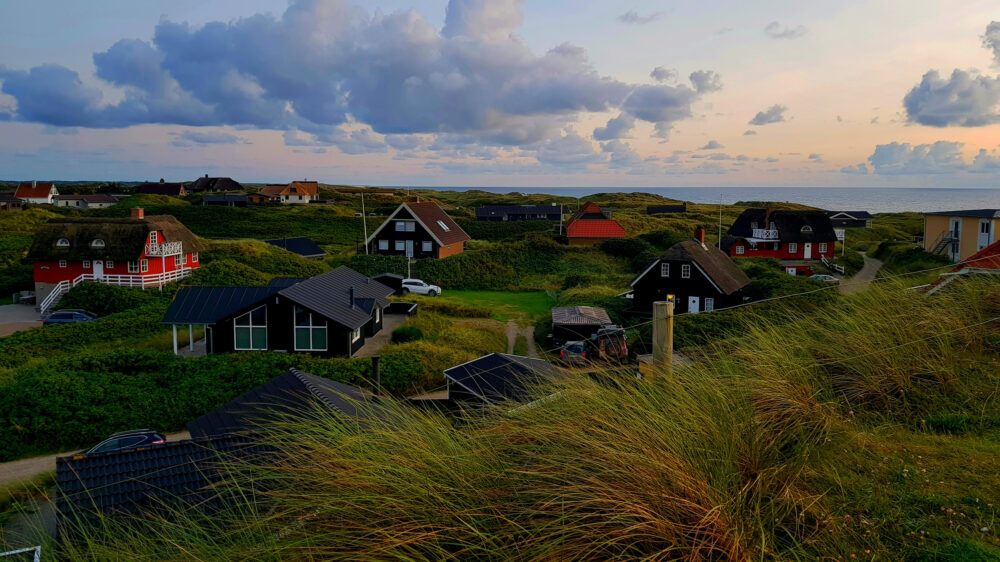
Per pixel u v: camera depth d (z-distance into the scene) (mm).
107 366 21000
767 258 55281
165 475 8430
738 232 61500
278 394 10953
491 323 32938
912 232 89875
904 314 6879
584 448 3342
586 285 43562
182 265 42906
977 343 6570
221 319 23859
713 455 3451
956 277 8500
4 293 42750
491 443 3725
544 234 65500
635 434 3418
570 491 2959
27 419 17125
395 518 2977
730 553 2707
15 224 64438
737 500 3123
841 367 6191
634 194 151875
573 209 110312
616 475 3037
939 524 3314
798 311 8344
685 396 4078
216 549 3203
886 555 3037
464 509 2992
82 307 35125
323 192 137000
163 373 20438
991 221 45906
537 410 4117
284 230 77875
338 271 30547
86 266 39375
